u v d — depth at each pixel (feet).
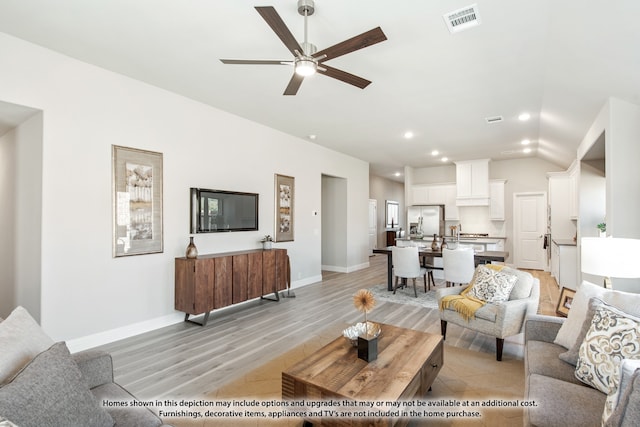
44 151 9.36
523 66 10.18
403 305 15.35
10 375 4.06
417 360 6.68
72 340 9.90
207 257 12.85
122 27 8.23
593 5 6.82
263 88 12.11
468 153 23.86
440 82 11.41
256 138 16.37
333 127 17.13
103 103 10.61
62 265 9.71
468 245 21.12
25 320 4.77
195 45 9.09
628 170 10.34
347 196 24.61
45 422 3.67
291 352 10.01
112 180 10.83
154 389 7.88
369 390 5.53
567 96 11.74
